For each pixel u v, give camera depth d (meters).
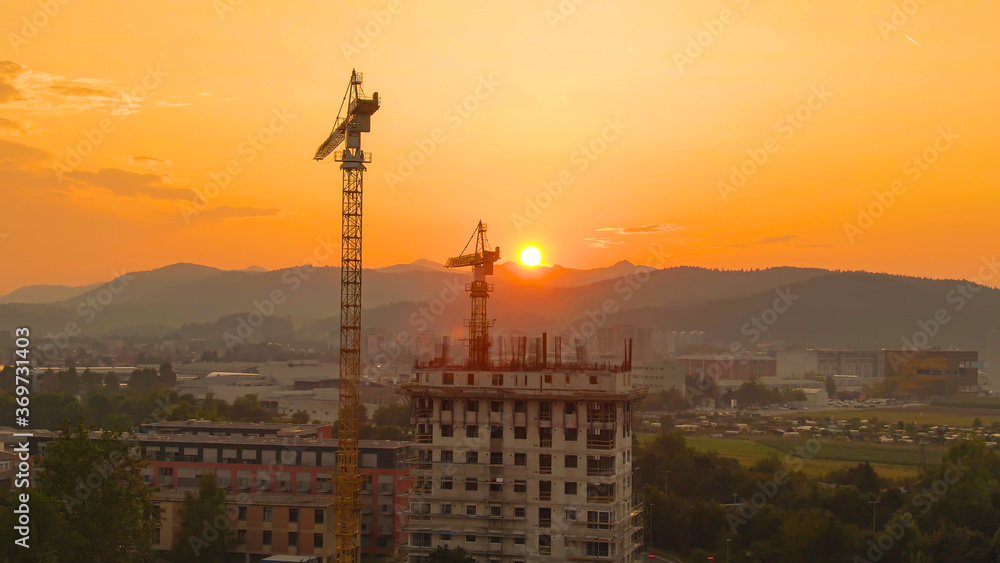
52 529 133.38
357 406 196.38
